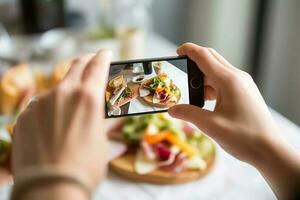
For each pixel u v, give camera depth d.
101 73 0.33
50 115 0.30
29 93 0.78
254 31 1.33
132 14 1.28
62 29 1.25
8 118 0.74
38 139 0.29
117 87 0.45
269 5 1.25
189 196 0.56
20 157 0.29
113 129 0.68
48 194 0.25
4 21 1.28
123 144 0.66
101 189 0.57
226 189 0.57
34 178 0.26
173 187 0.58
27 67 0.89
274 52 1.27
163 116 0.69
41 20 1.20
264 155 0.39
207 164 0.61
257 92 0.42
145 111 0.45
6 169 0.57
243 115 0.40
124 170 0.60
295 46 1.16
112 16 1.29
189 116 0.43
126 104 0.45
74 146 0.28
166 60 0.45
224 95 0.41
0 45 1.09
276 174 0.38
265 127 0.40
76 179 0.26
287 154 0.38
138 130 0.67
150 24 1.43
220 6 1.37
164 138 0.65
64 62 0.90
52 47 1.05
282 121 0.71
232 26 1.39
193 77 0.46
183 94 0.46
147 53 1.12
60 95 0.31
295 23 1.14
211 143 0.65
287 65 1.22
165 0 1.44
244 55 1.40
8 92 0.76
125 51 1.05
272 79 1.30
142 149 0.64
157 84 0.46
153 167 0.60
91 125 0.29
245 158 0.40
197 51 0.44
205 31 1.46
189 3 1.45
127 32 1.07
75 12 1.33
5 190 0.56
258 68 1.35
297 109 1.20
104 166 0.29
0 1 1.26
